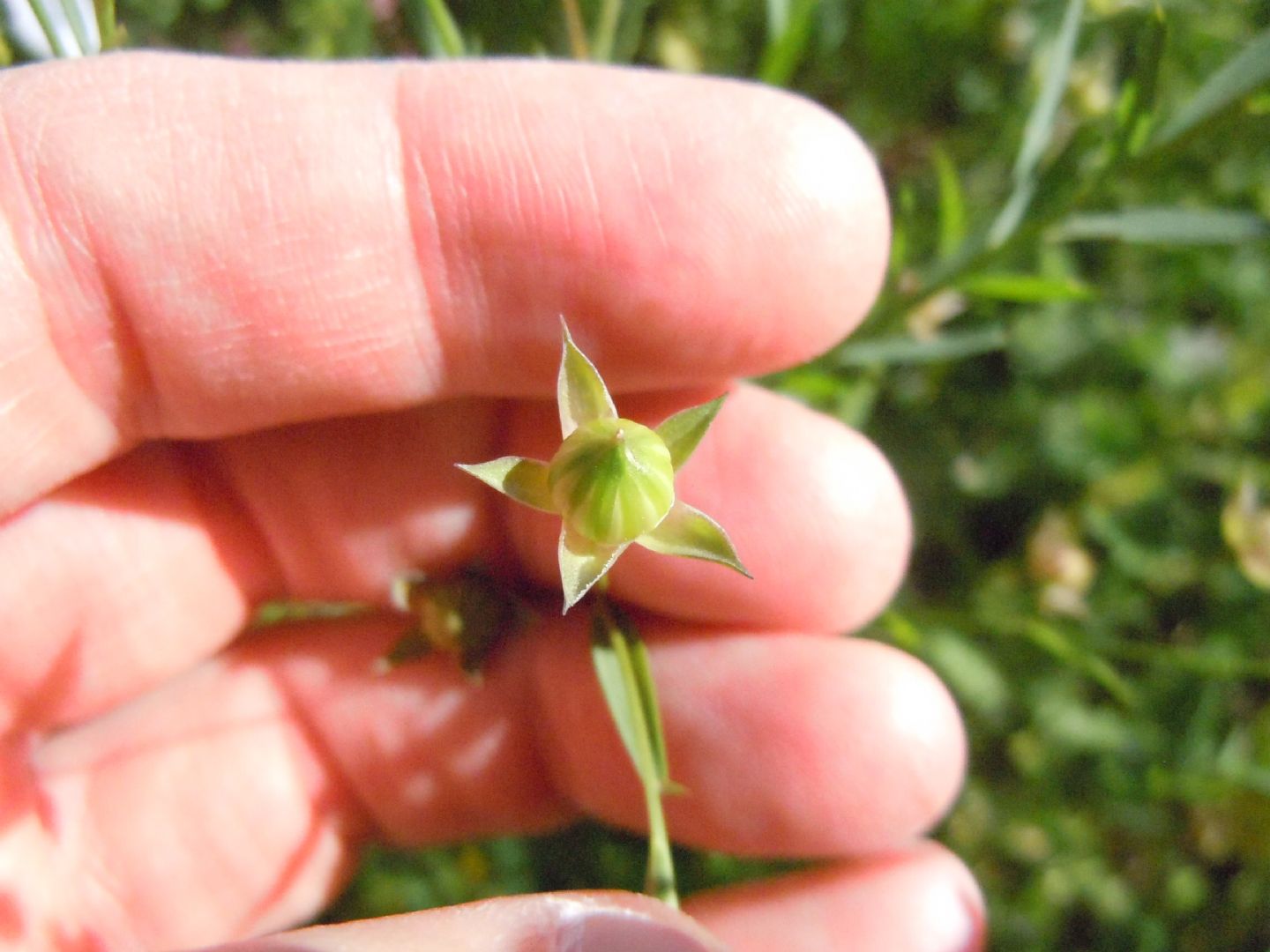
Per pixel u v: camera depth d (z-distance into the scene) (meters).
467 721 0.07
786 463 0.06
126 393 0.06
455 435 0.06
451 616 0.07
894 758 0.06
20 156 0.05
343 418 0.06
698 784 0.07
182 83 0.05
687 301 0.05
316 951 0.05
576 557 0.05
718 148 0.05
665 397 0.06
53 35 0.06
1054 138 0.09
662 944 0.05
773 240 0.05
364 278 0.06
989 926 0.09
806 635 0.06
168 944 0.07
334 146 0.05
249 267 0.05
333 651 0.07
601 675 0.06
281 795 0.07
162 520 0.06
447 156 0.05
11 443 0.06
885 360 0.08
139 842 0.07
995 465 0.10
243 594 0.07
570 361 0.05
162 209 0.05
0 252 0.05
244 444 0.06
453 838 0.08
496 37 0.08
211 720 0.07
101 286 0.05
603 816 0.07
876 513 0.06
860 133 0.10
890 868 0.07
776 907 0.07
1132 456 0.10
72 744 0.07
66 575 0.06
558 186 0.05
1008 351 0.10
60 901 0.07
